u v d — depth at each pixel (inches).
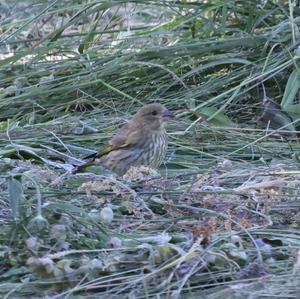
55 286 302.4
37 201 334.6
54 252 320.8
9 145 459.5
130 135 452.1
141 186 387.2
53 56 605.9
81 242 325.7
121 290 300.4
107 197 379.2
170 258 309.3
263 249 323.9
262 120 503.5
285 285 301.6
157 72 550.6
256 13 575.2
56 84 544.7
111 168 454.3
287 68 542.0
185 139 481.7
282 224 360.2
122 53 567.8
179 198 375.2
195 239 325.7
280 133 493.4
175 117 472.7
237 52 558.6
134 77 551.2
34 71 564.1
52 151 464.8
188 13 586.9
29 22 582.6
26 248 315.9
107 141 483.2
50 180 406.0
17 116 531.8
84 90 544.7
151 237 333.1
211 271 308.7
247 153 466.9
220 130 489.4
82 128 495.2
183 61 555.2
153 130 452.1
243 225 348.5
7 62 567.8
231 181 408.5
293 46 537.3
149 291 299.3
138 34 586.9
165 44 582.6
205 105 521.0
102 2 574.9
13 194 332.2
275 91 542.6
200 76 554.3
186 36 589.6
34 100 538.6
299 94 523.8
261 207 370.9
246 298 295.0
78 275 304.5
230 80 534.6
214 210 367.9
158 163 455.8
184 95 533.6
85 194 379.9
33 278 307.9
